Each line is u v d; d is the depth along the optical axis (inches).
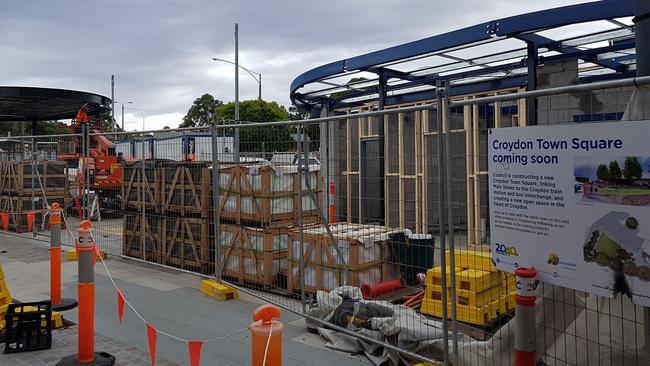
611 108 226.8
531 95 146.0
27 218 538.0
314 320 221.9
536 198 146.4
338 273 256.5
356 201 386.6
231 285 291.6
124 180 401.1
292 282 281.6
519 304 134.0
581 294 156.5
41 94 730.8
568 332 158.6
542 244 145.6
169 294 293.3
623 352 147.1
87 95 782.5
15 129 2065.7
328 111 615.2
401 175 459.2
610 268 130.8
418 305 232.1
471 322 200.7
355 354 201.5
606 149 130.6
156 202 370.6
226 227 320.8
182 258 350.3
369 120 562.6
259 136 318.7
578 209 136.9
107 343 214.2
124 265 372.8
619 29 350.0
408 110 186.2
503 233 156.8
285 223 302.7
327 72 463.8
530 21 328.2
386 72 480.4
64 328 234.5
